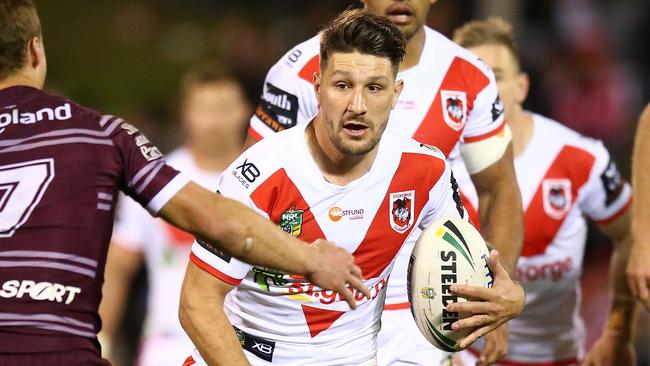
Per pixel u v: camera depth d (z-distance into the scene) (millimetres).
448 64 20219
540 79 46000
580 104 46125
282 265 14734
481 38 24375
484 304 16906
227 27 51094
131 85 48156
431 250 17062
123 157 15078
